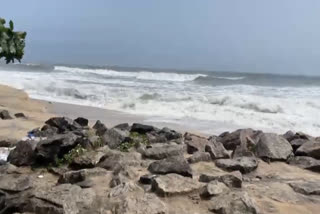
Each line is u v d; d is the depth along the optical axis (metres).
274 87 27.17
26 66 48.22
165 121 12.77
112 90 20.50
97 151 6.21
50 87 20.44
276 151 6.62
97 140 6.80
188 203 4.53
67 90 19.48
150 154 6.29
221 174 5.50
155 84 27.61
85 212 4.22
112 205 4.34
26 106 13.83
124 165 5.66
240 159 6.15
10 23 3.29
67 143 6.19
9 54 3.29
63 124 8.22
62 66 57.25
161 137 7.59
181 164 5.45
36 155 5.97
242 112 14.27
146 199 4.41
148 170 5.59
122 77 35.44
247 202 4.44
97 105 16.19
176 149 6.47
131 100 16.77
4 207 4.34
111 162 5.78
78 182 5.10
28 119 10.66
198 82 31.45
